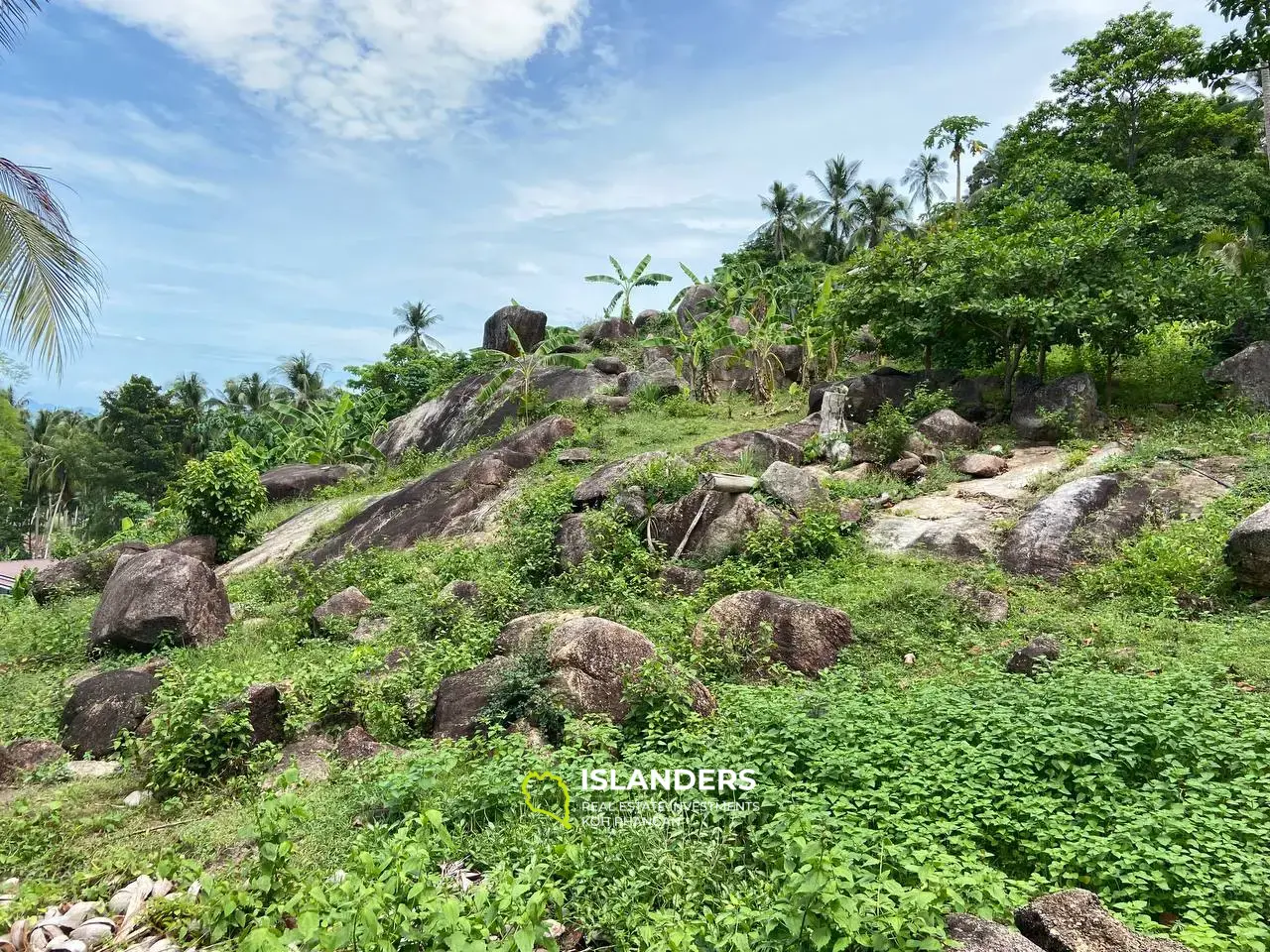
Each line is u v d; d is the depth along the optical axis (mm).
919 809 4922
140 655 11156
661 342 24188
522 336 29297
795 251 47188
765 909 3775
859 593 9992
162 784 6621
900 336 16312
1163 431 13219
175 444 45875
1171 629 8281
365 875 3971
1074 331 14219
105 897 4898
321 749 7242
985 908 3674
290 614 12555
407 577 13578
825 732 5934
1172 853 4191
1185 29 27406
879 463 14266
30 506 51031
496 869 4250
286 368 53094
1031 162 27391
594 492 13867
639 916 4113
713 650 8570
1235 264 18500
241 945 3482
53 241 8844
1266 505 9094
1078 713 5934
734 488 12305
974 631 8992
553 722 6969
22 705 9047
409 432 26438
